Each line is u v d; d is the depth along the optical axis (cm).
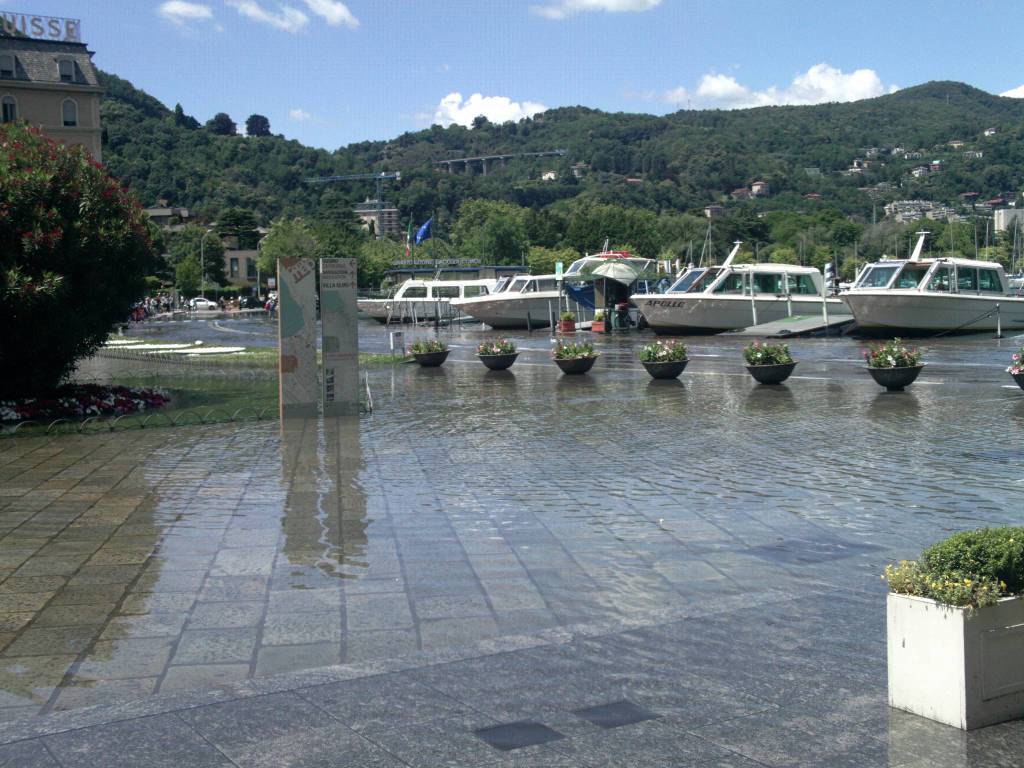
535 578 727
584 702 466
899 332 4091
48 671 544
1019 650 436
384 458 1294
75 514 956
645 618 605
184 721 447
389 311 6394
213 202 18288
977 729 426
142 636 602
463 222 13950
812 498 1018
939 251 12331
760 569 746
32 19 6675
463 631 606
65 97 6631
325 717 450
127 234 1786
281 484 1112
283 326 1712
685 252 12875
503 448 1377
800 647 544
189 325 6631
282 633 605
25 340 1688
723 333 4644
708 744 417
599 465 1234
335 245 10206
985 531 453
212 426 1633
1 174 1658
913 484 1087
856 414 1727
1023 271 8875
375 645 582
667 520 921
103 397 1867
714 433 1515
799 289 4744
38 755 412
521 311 5350
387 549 814
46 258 1666
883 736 422
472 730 434
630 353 3450
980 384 2203
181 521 923
